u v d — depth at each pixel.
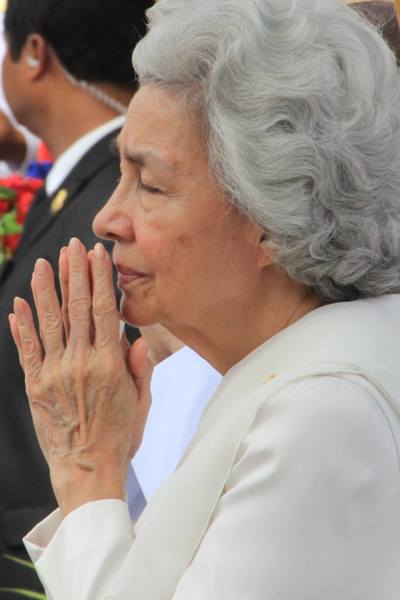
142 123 3.17
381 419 2.73
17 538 5.69
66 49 6.24
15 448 5.80
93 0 6.12
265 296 3.29
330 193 3.00
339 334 3.02
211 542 2.76
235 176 2.99
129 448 3.68
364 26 3.19
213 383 4.71
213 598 2.64
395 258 3.27
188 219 3.13
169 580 2.90
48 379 3.53
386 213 3.16
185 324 3.50
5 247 8.53
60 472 3.46
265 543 2.64
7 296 6.13
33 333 3.66
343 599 2.64
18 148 10.50
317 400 2.74
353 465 2.66
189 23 3.07
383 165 3.06
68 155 6.51
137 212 3.29
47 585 3.19
